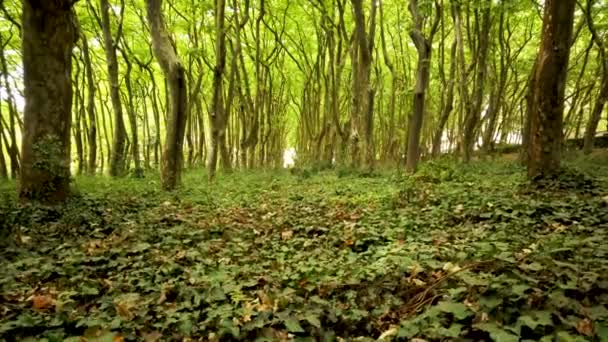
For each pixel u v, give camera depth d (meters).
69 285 5.21
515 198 8.73
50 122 10.31
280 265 5.63
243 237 7.57
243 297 4.36
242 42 28.19
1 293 4.82
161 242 7.13
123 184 16.42
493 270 4.28
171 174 14.22
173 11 23.92
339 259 5.76
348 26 26.30
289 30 29.56
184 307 4.34
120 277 5.42
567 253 4.76
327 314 3.89
